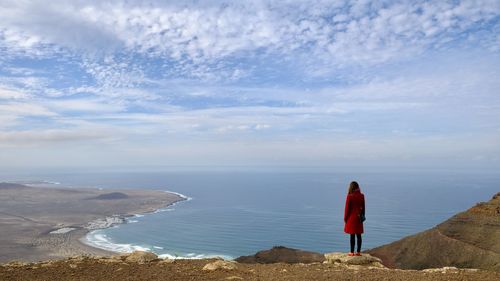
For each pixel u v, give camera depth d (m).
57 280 12.70
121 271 14.20
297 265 16.42
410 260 67.69
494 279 12.85
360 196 17.50
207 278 12.98
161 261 16.78
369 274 13.74
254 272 14.23
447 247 64.38
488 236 61.69
